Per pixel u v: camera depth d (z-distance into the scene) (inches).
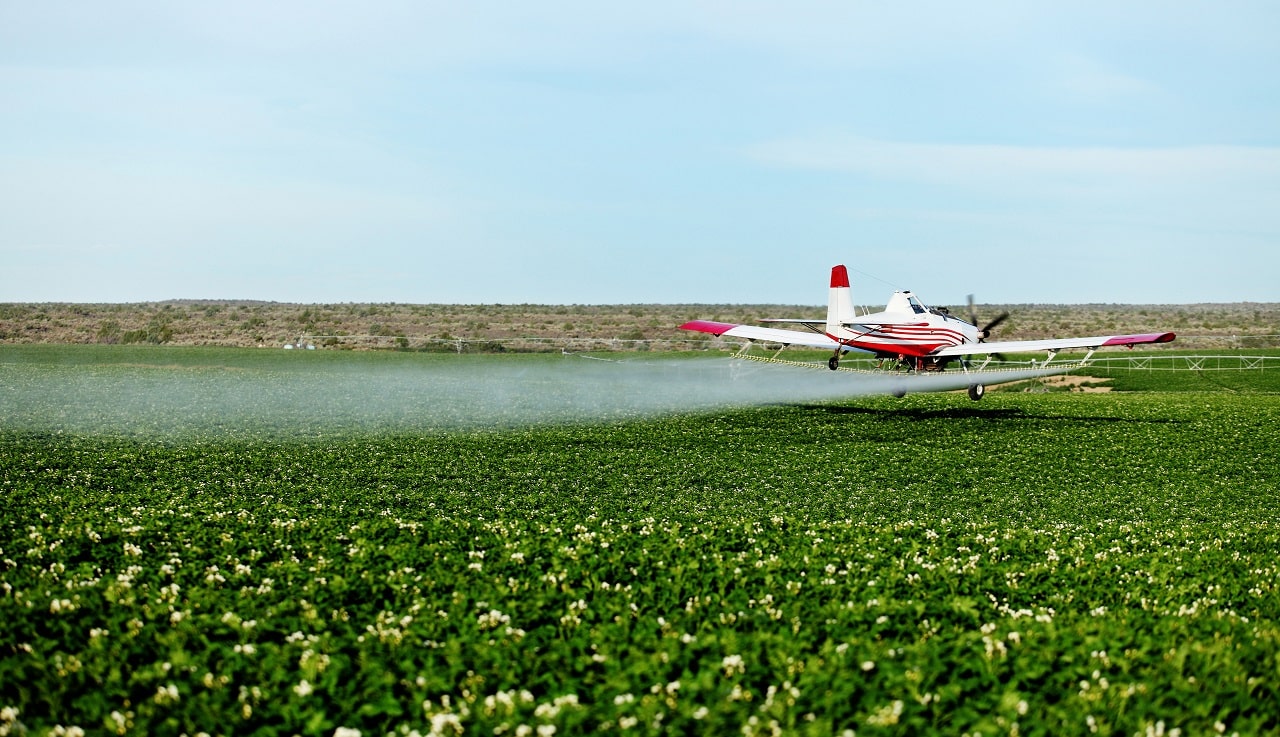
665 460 1286.9
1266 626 534.3
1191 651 447.8
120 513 856.3
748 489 1101.1
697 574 611.5
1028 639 465.1
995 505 1039.0
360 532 749.9
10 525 762.2
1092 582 636.1
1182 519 988.6
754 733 354.0
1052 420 1727.4
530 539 727.1
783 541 758.5
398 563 634.2
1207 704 391.5
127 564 625.9
